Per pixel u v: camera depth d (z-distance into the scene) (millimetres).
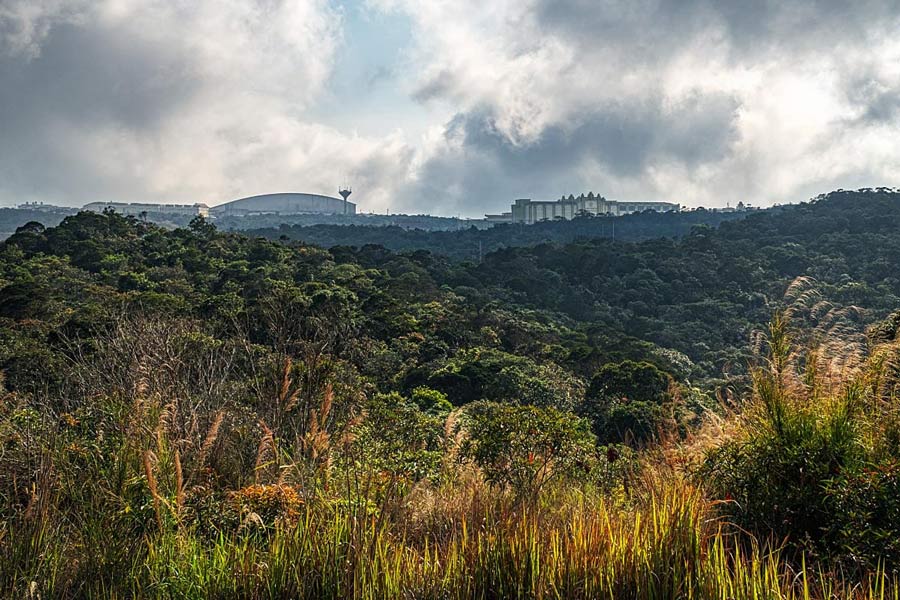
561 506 5043
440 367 27609
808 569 3773
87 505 4207
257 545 4039
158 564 3740
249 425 5934
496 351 31047
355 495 4305
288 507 4465
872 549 3666
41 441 4844
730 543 4062
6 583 3621
